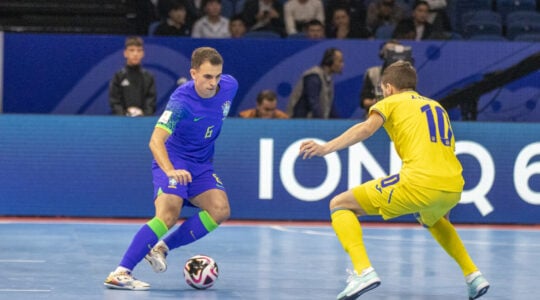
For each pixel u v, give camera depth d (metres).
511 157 22.62
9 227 20.45
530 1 30.36
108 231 20.23
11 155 21.92
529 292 14.00
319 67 24.02
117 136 22.11
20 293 13.01
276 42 24.64
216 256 17.08
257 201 22.38
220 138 22.25
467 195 22.62
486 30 28.73
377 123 12.54
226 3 28.86
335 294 13.48
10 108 24.52
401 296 13.49
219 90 13.68
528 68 24.36
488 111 24.62
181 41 24.58
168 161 13.00
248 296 13.16
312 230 21.06
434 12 27.89
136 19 28.67
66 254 16.97
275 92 24.72
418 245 19.05
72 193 22.09
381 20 27.98
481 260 17.22
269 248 18.22
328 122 22.28
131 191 22.20
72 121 22.05
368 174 22.34
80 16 29.27
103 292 13.22
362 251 12.28
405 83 13.02
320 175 22.41
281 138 22.34
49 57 24.48
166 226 13.59
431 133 12.51
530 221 22.70
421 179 12.30
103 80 24.62
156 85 24.62
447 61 24.84
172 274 15.06
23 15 29.19
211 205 13.90
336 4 28.16
